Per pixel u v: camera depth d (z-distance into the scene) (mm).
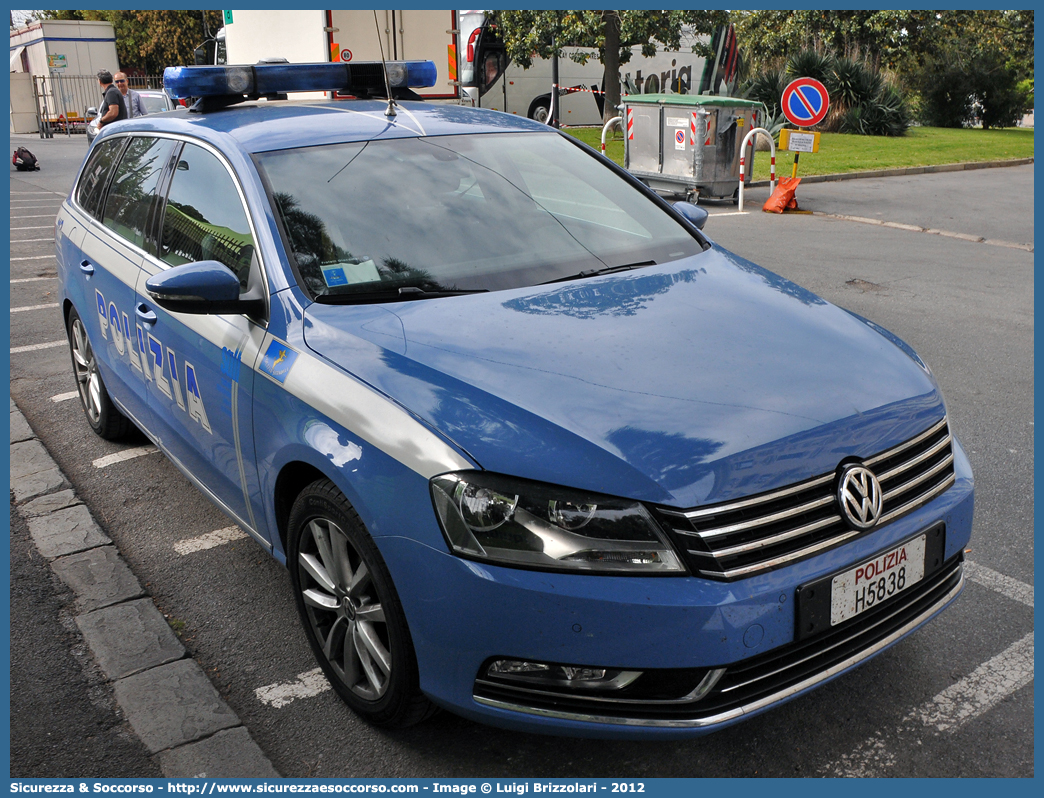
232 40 13383
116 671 2889
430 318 2662
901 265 8594
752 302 2867
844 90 23016
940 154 18594
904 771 2410
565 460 2086
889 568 2279
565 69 19562
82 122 32781
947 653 2896
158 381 3600
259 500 2889
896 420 2377
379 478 2254
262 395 2717
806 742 2525
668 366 2385
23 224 11672
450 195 3268
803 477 2152
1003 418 4867
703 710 2098
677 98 12523
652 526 2037
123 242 3979
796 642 2152
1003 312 6957
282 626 3150
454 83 13305
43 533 3793
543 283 2979
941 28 29656
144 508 4051
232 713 2684
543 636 2059
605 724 2107
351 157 3301
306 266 2850
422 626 2205
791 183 12008
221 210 3225
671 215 3676
